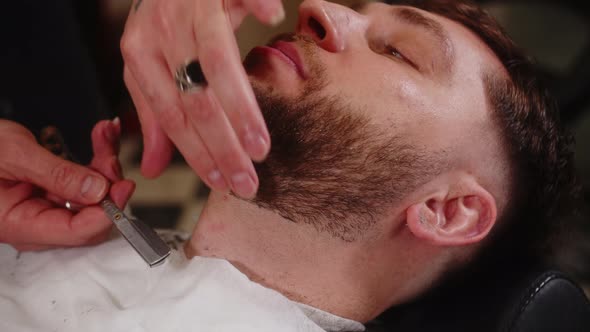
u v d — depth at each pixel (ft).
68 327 2.02
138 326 1.98
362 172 2.10
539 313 2.14
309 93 2.08
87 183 2.26
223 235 2.26
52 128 2.74
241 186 1.72
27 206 2.28
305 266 2.24
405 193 2.19
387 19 2.40
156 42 1.85
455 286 2.46
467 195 2.29
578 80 4.61
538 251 2.54
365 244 2.23
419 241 2.30
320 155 2.07
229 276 2.09
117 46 6.73
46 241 2.27
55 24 3.63
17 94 3.59
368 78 2.15
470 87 2.28
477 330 2.15
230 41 1.62
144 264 2.21
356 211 2.15
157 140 2.18
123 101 7.06
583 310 2.23
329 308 2.31
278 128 2.06
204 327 1.98
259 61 2.15
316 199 2.11
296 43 2.19
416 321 2.43
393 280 2.38
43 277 2.22
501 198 2.39
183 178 6.30
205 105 1.67
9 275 2.30
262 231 2.20
